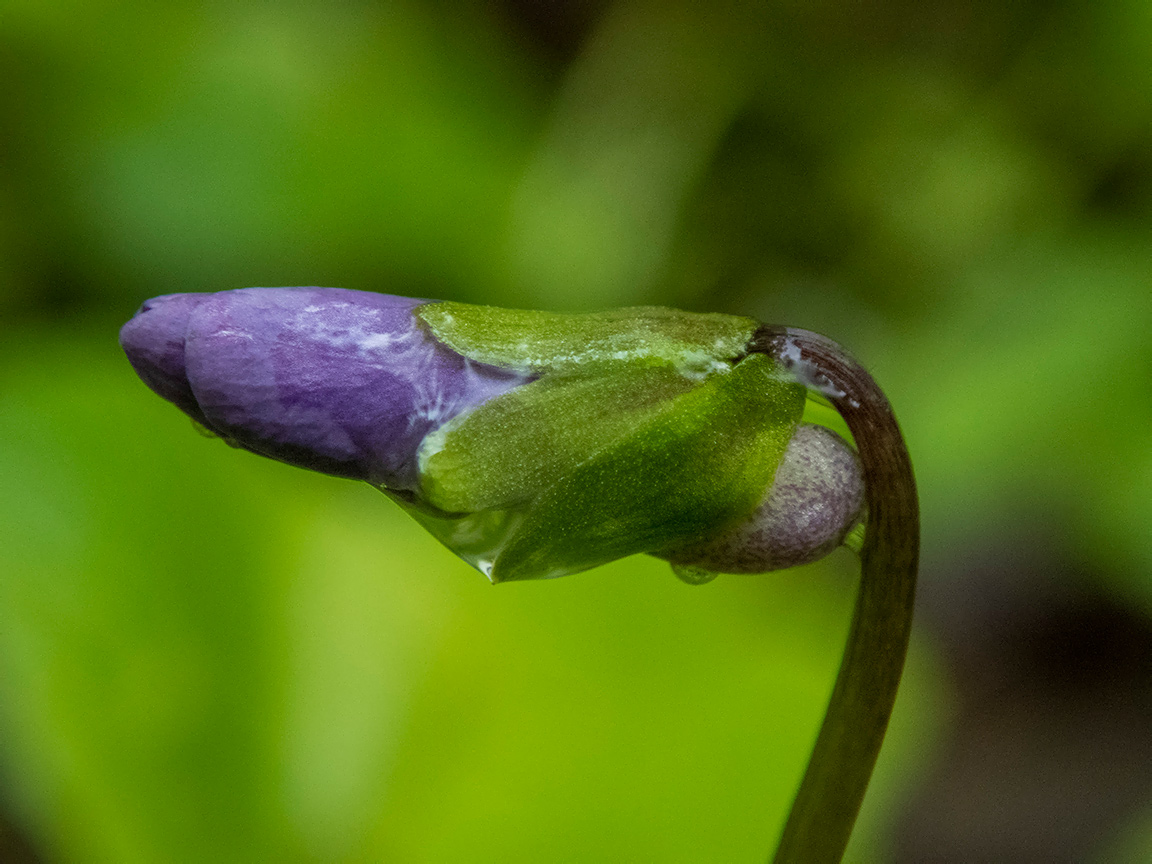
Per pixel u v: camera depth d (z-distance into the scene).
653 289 0.15
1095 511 0.13
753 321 0.08
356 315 0.08
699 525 0.08
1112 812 0.14
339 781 0.10
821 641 0.10
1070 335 0.13
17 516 0.10
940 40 0.15
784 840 0.08
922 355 0.14
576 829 0.10
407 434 0.08
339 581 0.10
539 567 0.08
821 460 0.08
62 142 0.13
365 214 0.13
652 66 0.15
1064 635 0.15
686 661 0.10
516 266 0.14
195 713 0.10
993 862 0.14
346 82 0.14
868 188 0.15
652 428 0.08
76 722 0.10
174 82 0.13
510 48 0.16
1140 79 0.14
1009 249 0.14
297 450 0.08
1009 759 0.15
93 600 0.10
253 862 0.10
